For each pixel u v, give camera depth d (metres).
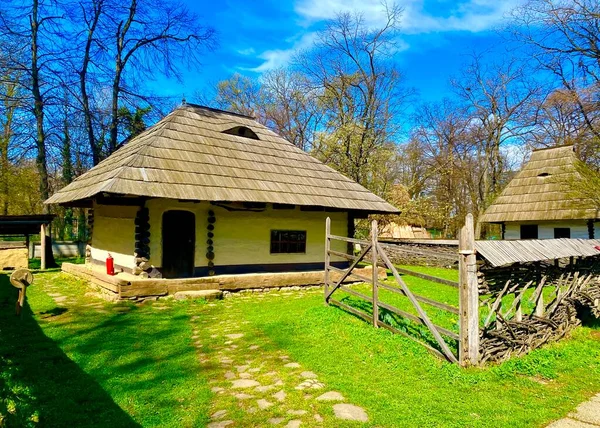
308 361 4.78
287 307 7.96
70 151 20.23
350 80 24.56
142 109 20.20
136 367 4.57
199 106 13.51
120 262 10.48
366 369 4.55
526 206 16.72
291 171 12.44
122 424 3.26
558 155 17.19
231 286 9.44
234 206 10.52
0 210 20.88
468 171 31.33
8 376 4.04
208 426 3.25
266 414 3.45
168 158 9.84
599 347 5.78
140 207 9.20
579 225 15.38
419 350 5.07
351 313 7.05
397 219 23.84
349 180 13.92
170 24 19.27
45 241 13.91
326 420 3.34
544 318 5.73
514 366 4.73
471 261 4.64
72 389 3.92
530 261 5.10
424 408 3.60
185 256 10.13
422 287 11.08
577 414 3.65
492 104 26.28
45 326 6.24
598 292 7.14
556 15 12.43
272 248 11.66
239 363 4.74
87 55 18.25
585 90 13.34
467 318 4.61
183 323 6.59
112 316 6.95
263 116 33.66
